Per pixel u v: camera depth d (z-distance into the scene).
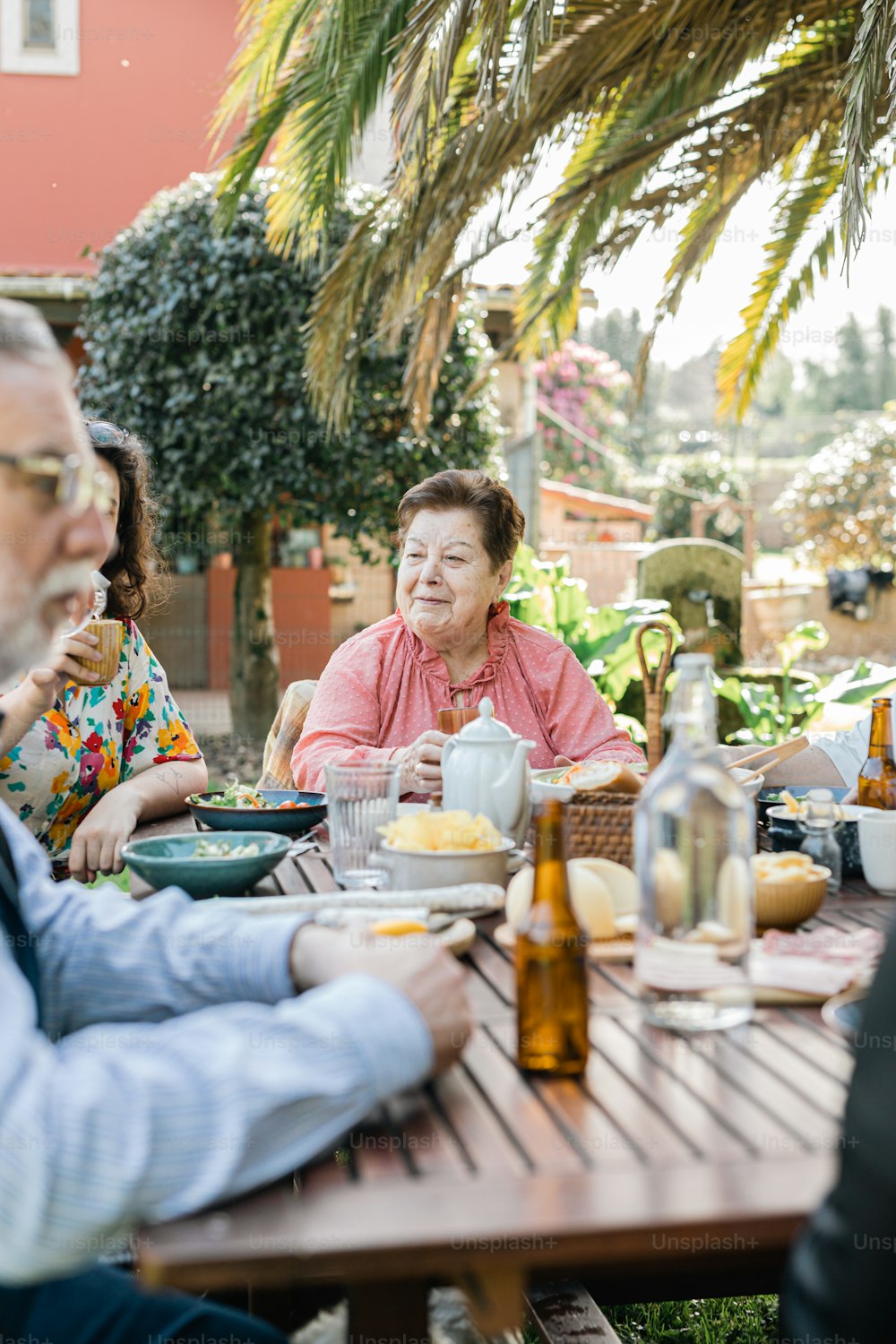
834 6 4.45
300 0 4.27
